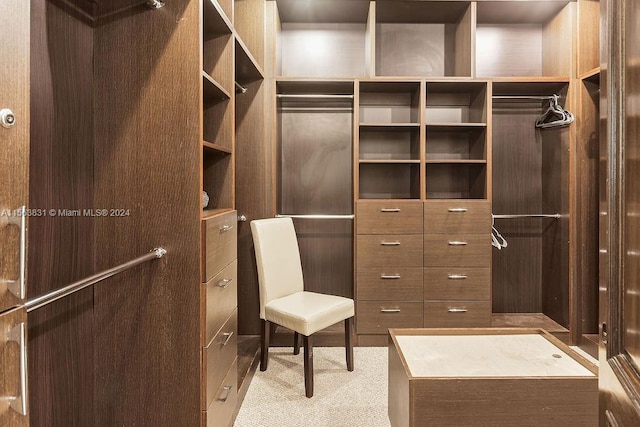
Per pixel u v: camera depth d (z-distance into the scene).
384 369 2.58
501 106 3.26
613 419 0.69
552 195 3.13
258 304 2.96
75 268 1.45
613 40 0.71
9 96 0.72
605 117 0.74
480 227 2.93
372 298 2.95
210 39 2.02
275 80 2.91
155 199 1.55
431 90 3.16
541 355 1.71
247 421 2.00
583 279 2.90
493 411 1.48
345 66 3.24
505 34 3.26
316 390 2.31
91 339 1.57
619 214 0.68
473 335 1.95
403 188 3.26
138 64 1.54
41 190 1.28
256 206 2.92
